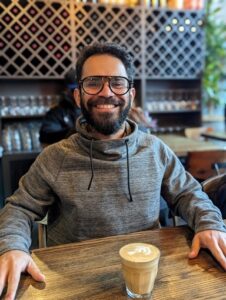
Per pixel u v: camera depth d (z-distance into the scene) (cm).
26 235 90
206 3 375
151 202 107
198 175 225
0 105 308
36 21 292
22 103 315
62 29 304
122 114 105
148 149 111
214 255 82
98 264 80
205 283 73
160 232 99
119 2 315
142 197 105
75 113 252
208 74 385
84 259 83
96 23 311
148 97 362
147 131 179
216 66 397
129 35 323
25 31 289
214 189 128
